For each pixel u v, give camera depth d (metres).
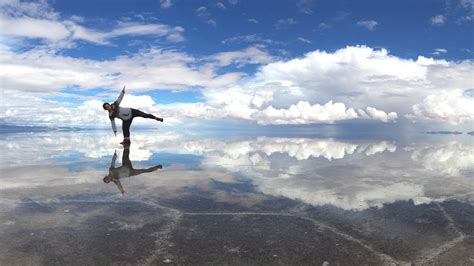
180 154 8.13
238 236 2.82
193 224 3.10
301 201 3.89
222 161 7.08
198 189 4.43
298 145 11.53
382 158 7.77
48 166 5.96
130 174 5.38
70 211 3.41
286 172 5.81
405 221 3.20
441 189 4.51
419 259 2.42
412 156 8.21
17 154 7.52
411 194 4.24
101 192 4.18
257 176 5.41
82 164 6.24
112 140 12.06
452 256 2.47
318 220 3.23
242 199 3.96
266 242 2.70
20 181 4.70
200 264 2.33
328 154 8.66
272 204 3.76
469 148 10.65
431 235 2.86
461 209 3.59
